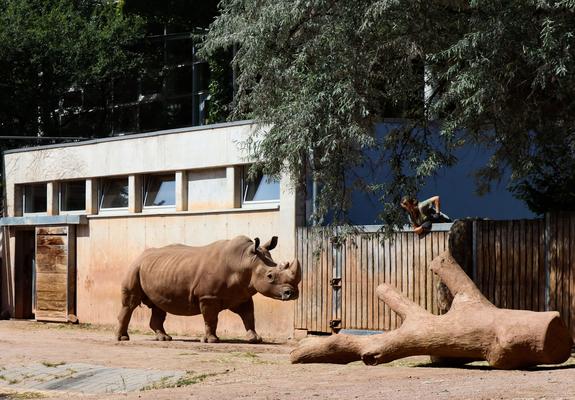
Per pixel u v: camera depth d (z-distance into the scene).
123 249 26.77
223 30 17.92
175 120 35.72
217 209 24.28
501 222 18.20
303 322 21.89
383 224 19.53
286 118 16.62
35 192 30.47
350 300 21.05
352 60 16.22
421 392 11.02
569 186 20.58
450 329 13.55
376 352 14.17
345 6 16.20
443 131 15.81
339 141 16.25
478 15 15.29
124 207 27.16
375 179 21.12
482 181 21.89
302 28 16.78
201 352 18.31
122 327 22.17
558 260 17.34
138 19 36.28
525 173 17.91
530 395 10.30
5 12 36.69
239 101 18.12
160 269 21.52
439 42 16.59
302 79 16.72
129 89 36.78
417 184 19.00
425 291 19.67
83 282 27.92
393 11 15.89
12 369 16.20
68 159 28.55
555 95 15.99
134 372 15.19
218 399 11.39
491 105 15.70
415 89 17.28
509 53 15.22
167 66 36.09
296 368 14.48
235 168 23.88
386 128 19.38
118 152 26.94
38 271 29.14
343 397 10.98
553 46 14.18
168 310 21.52
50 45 35.84
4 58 35.62
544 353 12.78
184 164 25.03
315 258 21.59
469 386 11.37
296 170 17.20
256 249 20.19
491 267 18.27
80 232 28.11
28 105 36.06
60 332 25.55
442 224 19.50
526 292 17.80
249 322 21.02
